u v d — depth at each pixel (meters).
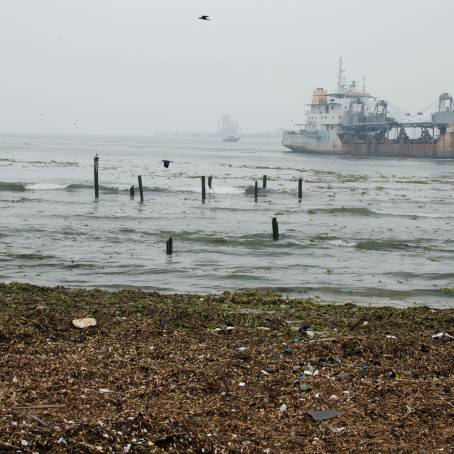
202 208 51.34
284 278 25.70
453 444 9.13
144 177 82.25
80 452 8.33
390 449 8.92
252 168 106.69
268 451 8.78
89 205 51.47
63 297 18.22
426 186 79.12
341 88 196.00
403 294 22.94
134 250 31.55
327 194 65.94
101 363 12.07
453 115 176.62
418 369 12.48
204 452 8.72
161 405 10.12
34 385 10.72
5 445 8.25
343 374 11.95
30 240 33.72
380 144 172.62
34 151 156.62
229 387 11.19
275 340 14.33
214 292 22.56
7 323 14.41
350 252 32.66
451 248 34.59
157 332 14.56
